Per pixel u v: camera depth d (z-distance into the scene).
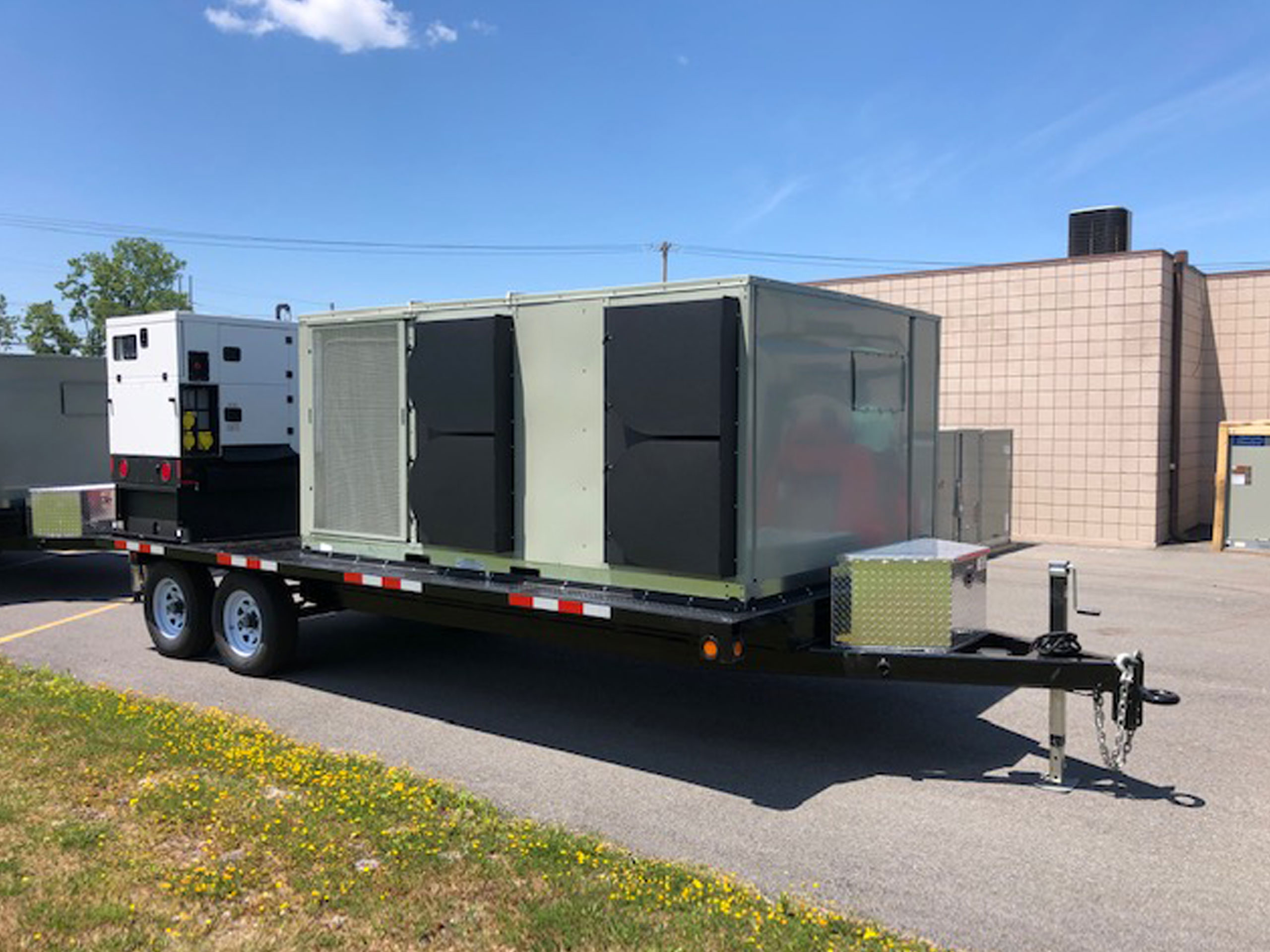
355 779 4.88
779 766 5.46
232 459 8.45
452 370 6.14
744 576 5.12
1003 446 15.39
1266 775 5.28
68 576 12.87
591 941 3.28
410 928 3.37
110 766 4.94
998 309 16.66
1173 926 3.64
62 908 3.47
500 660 8.01
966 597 5.43
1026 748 5.76
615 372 5.41
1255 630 9.09
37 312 56.09
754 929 3.37
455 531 6.21
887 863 4.19
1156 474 15.35
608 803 4.90
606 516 5.52
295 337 9.02
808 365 5.57
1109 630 9.11
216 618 7.77
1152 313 15.22
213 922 3.42
